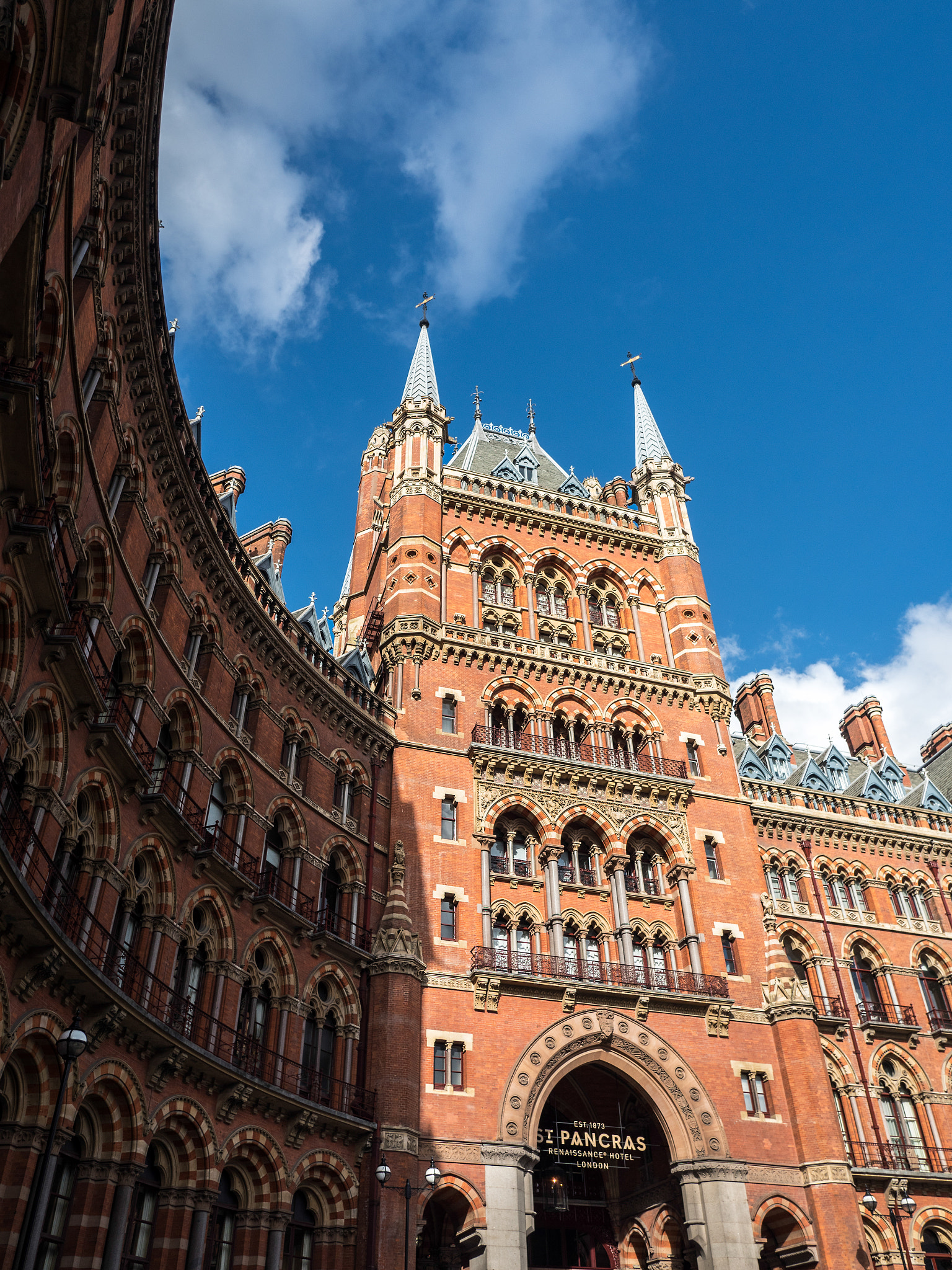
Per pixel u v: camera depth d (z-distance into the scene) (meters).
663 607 51.91
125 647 26.48
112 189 23.48
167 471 29.17
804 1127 38.00
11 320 16.39
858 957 47.78
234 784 31.70
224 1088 26.78
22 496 18.45
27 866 19.64
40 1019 19.98
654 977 39.91
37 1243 16.89
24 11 13.54
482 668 45.00
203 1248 24.86
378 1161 31.62
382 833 39.00
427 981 36.28
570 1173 42.66
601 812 42.78
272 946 31.58
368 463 68.19
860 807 51.97
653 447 58.41
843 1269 35.09
